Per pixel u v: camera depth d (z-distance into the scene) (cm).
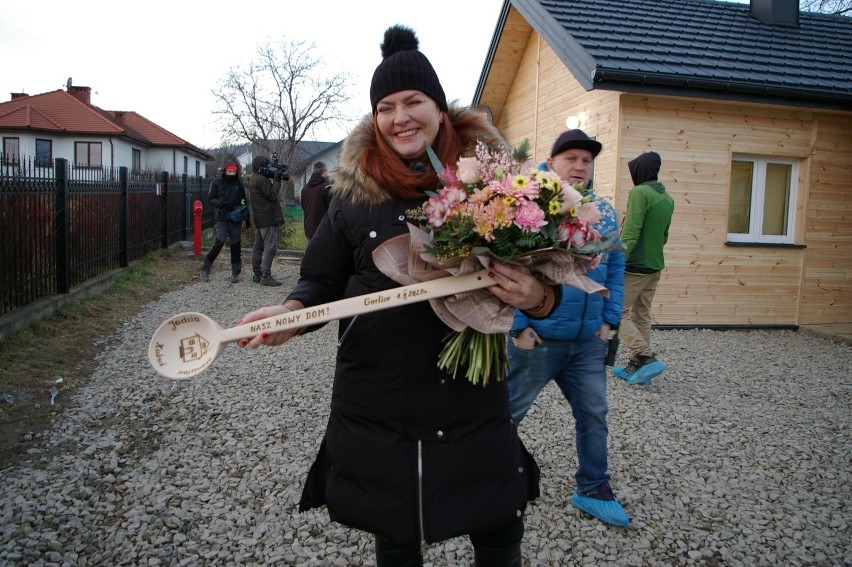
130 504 296
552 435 397
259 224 941
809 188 795
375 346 158
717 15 985
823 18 1066
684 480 343
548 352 279
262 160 934
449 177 151
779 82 711
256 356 568
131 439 370
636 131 737
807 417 455
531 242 143
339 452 163
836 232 812
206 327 157
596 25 829
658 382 530
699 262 775
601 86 683
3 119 3098
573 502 303
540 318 161
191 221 1581
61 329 582
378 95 163
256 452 357
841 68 821
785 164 810
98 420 395
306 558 259
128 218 965
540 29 852
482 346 154
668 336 732
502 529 171
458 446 158
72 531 270
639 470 353
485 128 178
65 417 397
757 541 285
